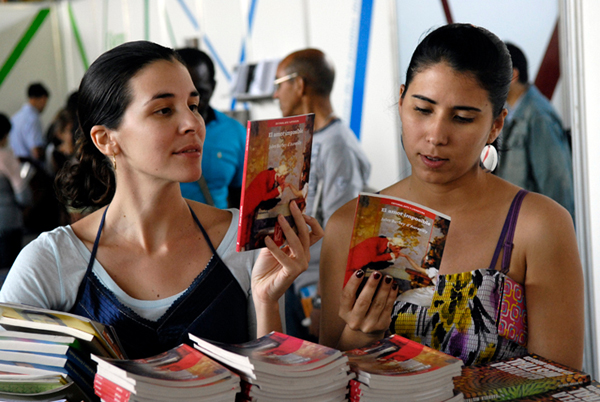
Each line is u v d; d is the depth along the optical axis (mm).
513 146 3168
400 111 1451
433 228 1199
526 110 3092
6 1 10172
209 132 3260
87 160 1485
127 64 1255
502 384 1145
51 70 10672
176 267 1361
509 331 1369
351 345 1338
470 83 1275
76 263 1325
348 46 4605
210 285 1360
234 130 3350
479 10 3449
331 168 3375
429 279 1226
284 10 5324
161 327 1306
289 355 1090
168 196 1347
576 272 1367
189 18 6676
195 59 3068
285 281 1265
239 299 1395
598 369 2498
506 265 1395
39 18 10422
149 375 1009
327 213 3412
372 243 1239
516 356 1326
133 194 1333
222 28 6199
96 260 1334
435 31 1352
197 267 1376
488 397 1106
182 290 1350
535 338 1374
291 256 1282
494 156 1573
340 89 4750
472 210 1444
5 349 1179
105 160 1485
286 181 1206
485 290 1380
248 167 1114
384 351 1187
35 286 1292
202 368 1052
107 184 1514
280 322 1360
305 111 3479
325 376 1047
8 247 5598
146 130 1241
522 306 1398
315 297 3225
